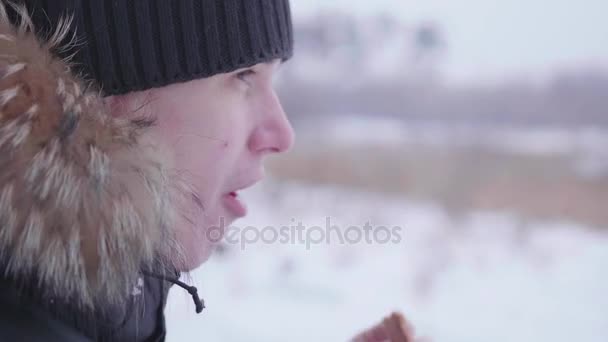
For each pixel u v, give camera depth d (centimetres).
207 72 66
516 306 212
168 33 64
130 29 63
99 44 62
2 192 48
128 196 52
